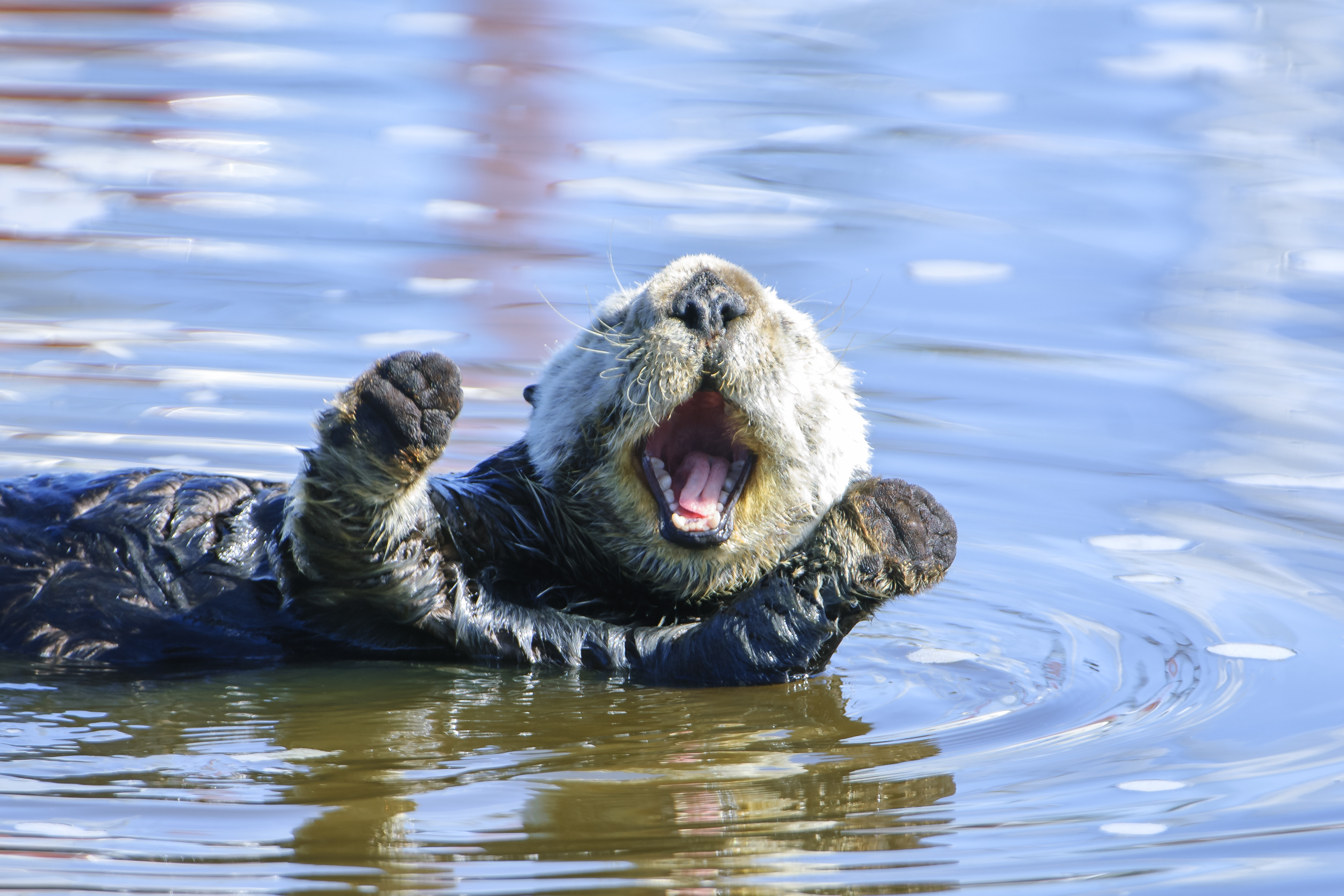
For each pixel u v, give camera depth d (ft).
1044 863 39.52
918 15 214.69
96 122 156.35
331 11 210.18
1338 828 41.86
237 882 37.01
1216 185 146.20
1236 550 73.61
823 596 55.01
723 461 58.39
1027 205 140.15
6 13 198.39
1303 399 98.02
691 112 170.81
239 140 152.76
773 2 222.69
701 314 53.36
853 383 66.54
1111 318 114.11
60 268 116.16
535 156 152.46
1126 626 63.67
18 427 84.53
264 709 51.19
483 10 213.66
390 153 152.05
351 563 52.54
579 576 60.49
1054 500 81.51
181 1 208.03
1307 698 54.08
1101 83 182.09
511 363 100.48
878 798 44.14
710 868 38.78
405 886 37.04
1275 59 189.47
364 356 99.96
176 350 99.81
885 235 131.85
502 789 44.27
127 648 55.01
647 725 51.11
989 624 64.28
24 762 45.09
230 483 58.03
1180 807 43.55
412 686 54.34
